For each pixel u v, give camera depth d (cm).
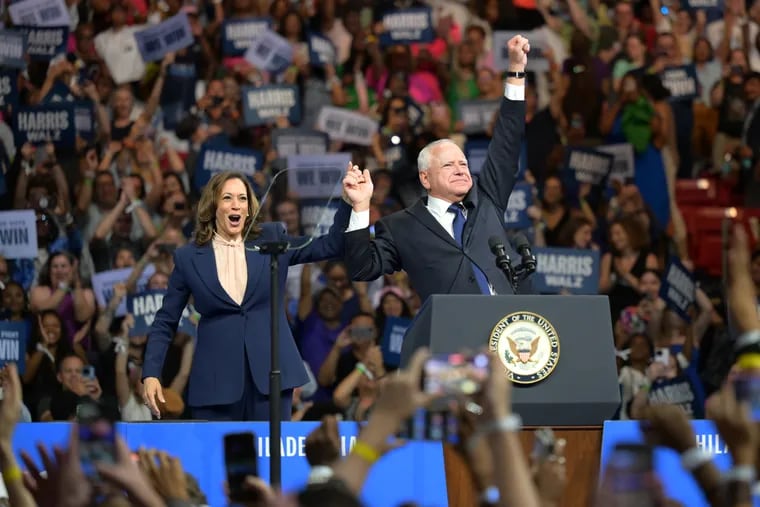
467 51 2108
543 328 784
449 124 2047
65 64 2025
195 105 2019
